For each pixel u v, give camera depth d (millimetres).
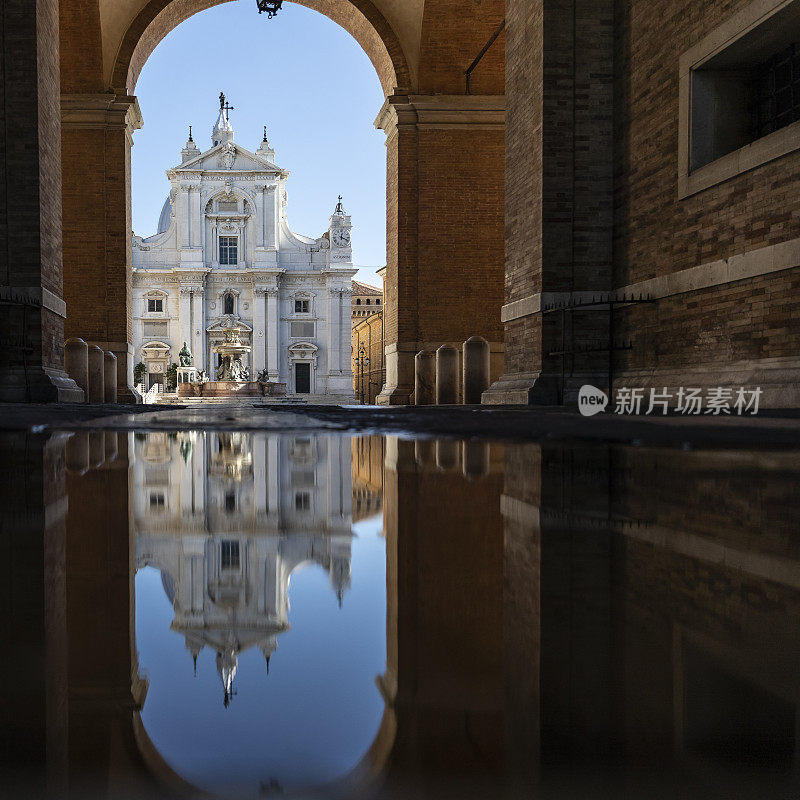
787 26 8961
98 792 348
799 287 8273
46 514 1548
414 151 23156
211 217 64625
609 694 494
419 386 22062
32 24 14250
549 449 3701
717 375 9648
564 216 13242
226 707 469
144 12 22562
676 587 868
